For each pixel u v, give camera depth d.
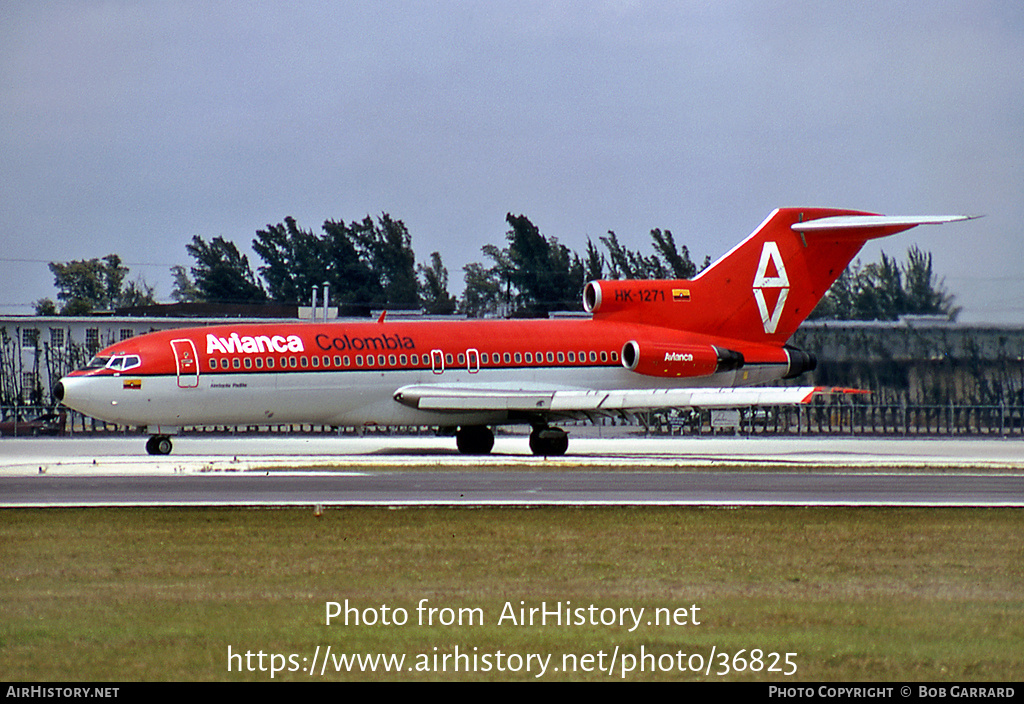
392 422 181.38
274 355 172.12
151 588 70.62
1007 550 85.00
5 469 138.38
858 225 192.00
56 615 63.75
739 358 195.12
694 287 197.25
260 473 134.50
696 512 101.81
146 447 179.50
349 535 89.19
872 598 68.69
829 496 114.88
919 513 102.50
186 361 167.50
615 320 195.25
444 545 85.12
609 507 103.88
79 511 100.44
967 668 54.78
